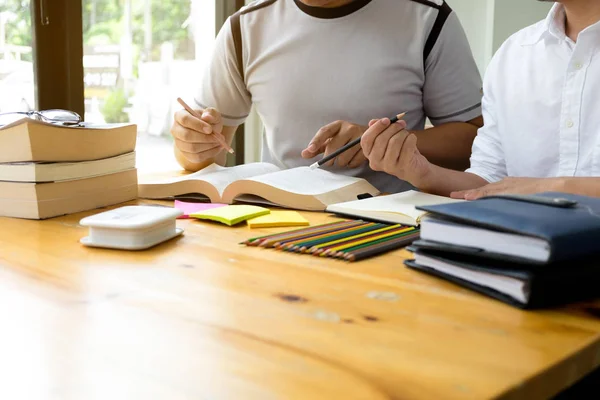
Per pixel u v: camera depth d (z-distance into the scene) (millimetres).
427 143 1487
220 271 718
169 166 2270
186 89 2295
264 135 1809
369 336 522
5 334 524
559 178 1064
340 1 1500
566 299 613
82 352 487
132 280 681
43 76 1715
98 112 1948
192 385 429
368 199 1081
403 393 418
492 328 543
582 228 605
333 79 1521
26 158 982
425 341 512
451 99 1540
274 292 641
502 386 429
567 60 1236
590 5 1195
